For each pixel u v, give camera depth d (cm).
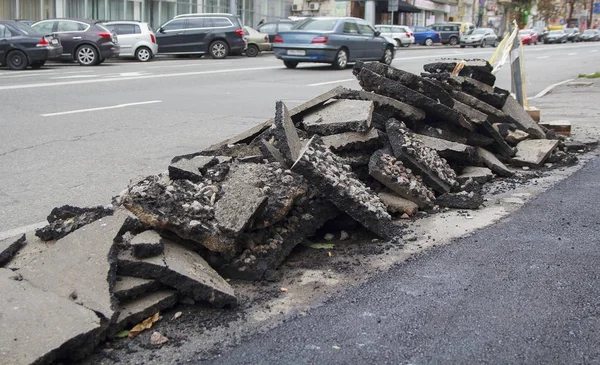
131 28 2520
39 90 1383
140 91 1433
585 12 7775
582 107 1284
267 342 334
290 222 453
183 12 3631
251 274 411
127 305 352
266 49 3019
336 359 316
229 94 1409
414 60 2561
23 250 394
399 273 421
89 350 314
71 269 356
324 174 461
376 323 352
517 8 5153
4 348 293
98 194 631
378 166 548
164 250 380
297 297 388
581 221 527
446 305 372
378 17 5369
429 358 316
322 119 604
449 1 6359
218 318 360
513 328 344
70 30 2252
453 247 469
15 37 1997
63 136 908
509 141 788
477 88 801
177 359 319
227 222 399
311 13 4828
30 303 325
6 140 873
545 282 401
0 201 606
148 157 791
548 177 690
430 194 571
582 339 332
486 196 612
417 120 662
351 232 500
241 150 544
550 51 3831
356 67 690
